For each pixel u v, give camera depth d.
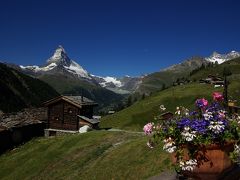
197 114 7.14
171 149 6.65
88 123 79.69
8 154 67.25
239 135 6.59
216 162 6.50
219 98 7.96
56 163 47.44
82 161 44.41
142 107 168.50
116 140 50.41
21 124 75.50
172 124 6.95
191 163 6.50
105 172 36.56
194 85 193.62
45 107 91.62
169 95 176.88
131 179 31.69
